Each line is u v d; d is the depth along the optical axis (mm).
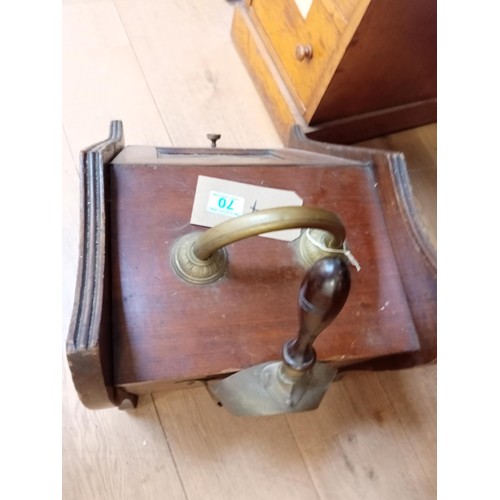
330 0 823
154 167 637
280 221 438
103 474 817
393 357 689
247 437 869
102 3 1180
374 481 881
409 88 1042
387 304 653
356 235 682
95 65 1121
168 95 1126
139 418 853
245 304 595
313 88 969
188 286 587
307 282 378
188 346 568
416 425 928
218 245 492
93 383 483
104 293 525
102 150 598
